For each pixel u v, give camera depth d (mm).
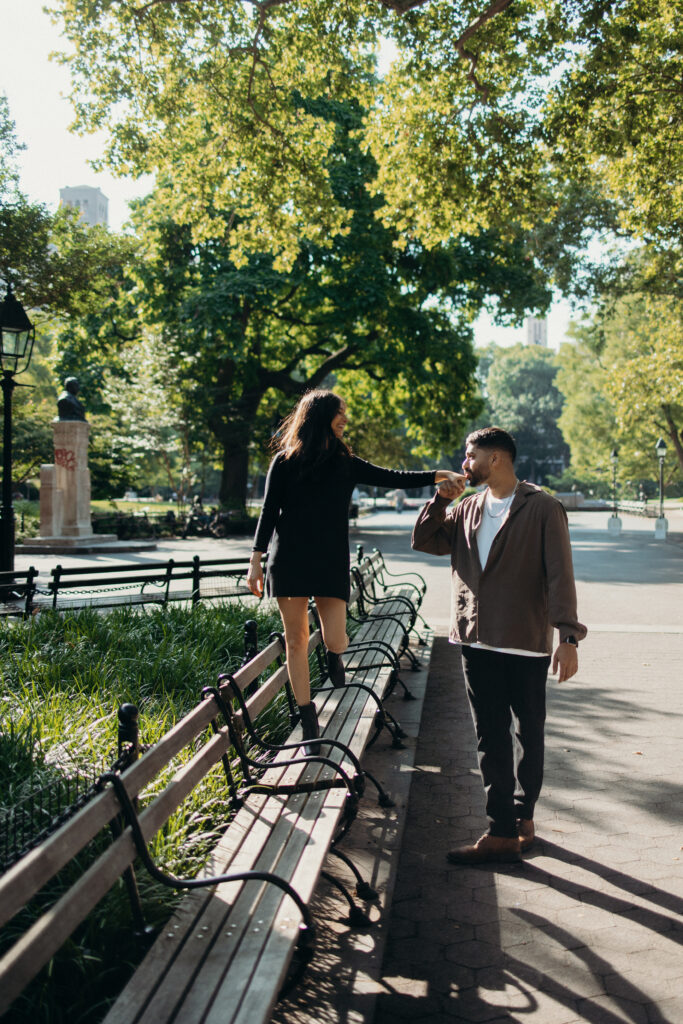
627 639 9844
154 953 2320
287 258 16297
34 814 3176
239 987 2152
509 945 3135
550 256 27781
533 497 3734
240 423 30953
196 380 31766
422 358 29188
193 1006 2068
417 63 13516
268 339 35156
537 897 3520
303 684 3986
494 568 3758
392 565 19016
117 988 2637
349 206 25922
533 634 3742
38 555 22594
